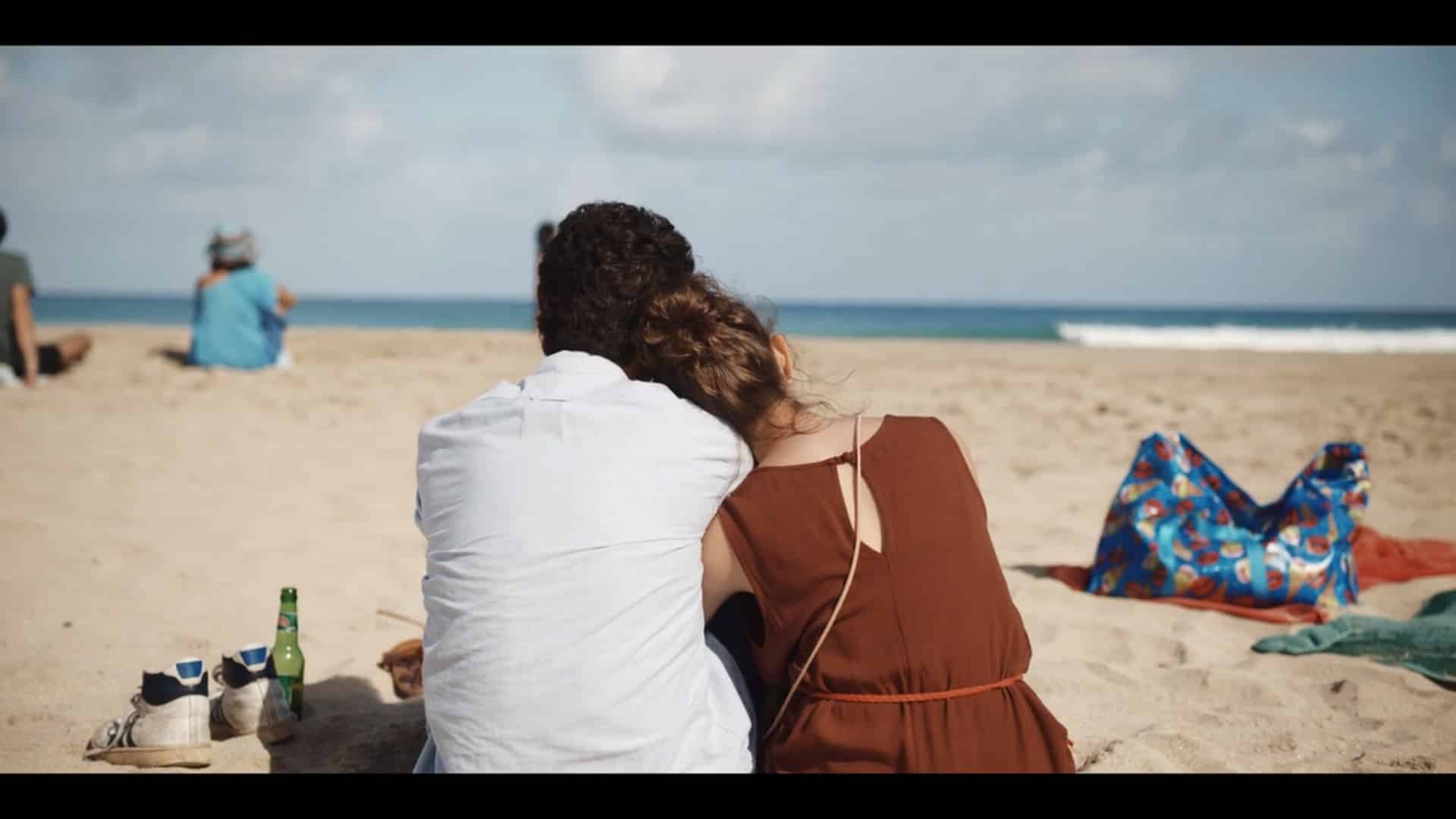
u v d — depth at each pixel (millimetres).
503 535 2018
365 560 4570
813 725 2135
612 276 2234
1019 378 11406
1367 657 3469
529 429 2068
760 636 2268
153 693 2691
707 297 2229
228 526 5055
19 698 3094
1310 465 4297
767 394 2180
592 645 1987
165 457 6543
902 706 2111
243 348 10555
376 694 3211
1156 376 11836
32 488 5605
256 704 2811
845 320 60500
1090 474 6504
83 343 10109
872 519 2113
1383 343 29469
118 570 4301
